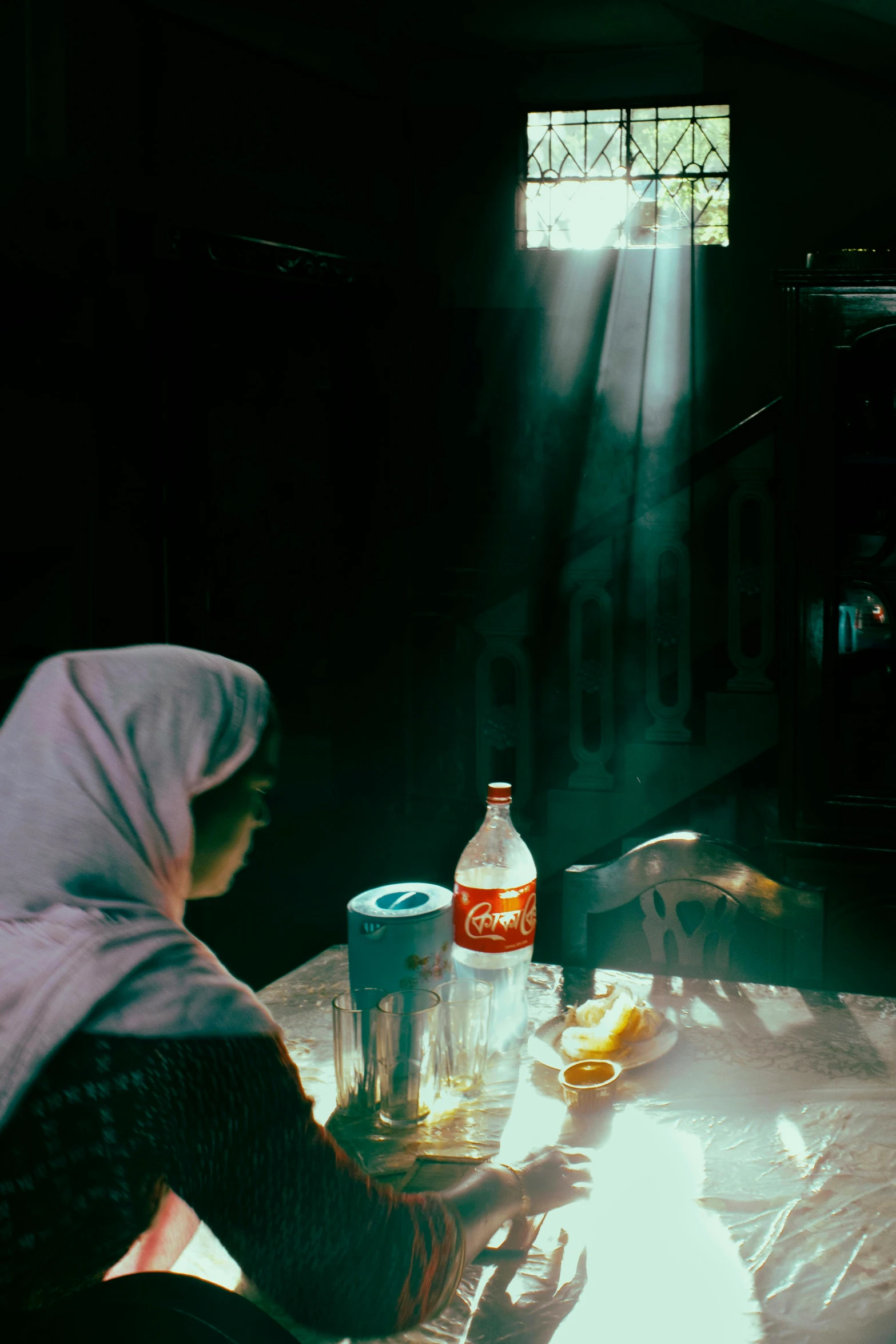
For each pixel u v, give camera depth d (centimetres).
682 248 486
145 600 390
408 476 513
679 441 494
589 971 185
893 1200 120
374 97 485
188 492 399
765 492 386
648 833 420
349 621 480
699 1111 139
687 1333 101
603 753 416
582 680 414
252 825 106
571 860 421
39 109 353
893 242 458
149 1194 85
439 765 494
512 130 499
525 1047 159
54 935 88
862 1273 109
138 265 378
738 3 401
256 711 102
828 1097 142
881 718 322
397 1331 99
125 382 377
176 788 96
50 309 358
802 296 310
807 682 324
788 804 330
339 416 471
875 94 451
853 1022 164
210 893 107
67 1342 79
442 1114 140
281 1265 92
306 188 455
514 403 507
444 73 500
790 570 321
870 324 306
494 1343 101
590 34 473
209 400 460
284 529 481
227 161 418
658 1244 114
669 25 461
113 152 375
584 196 497
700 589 450
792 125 462
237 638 480
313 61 450
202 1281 84
